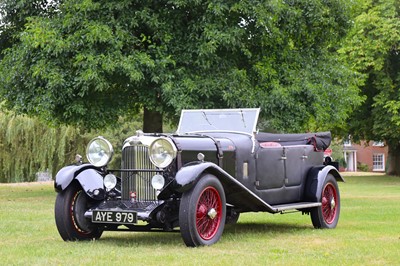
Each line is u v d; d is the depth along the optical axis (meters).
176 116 18.20
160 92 17.95
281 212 10.17
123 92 18.69
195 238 7.76
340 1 20.36
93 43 17.02
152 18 17.58
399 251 7.43
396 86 32.78
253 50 19.42
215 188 8.05
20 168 31.56
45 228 10.08
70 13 17.75
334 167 10.84
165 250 7.55
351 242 8.30
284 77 19.17
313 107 19.00
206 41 17.78
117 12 17.86
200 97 17.83
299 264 6.46
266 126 18.50
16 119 31.05
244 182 9.17
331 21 20.09
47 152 31.12
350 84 22.28
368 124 34.97
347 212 13.29
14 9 19.17
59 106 17.88
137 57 16.98
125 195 8.24
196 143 8.52
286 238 8.81
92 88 17.78
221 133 9.65
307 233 9.48
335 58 21.23
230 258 6.86
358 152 58.22
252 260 6.71
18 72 17.73
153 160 7.89
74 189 8.48
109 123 18.75
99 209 8.04
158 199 7.99
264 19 17.94
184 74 17.66
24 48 17.45
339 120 21.19
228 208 9.19
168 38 17.62
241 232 9.66
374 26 32.06
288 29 19.20
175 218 8.23
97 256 7.04
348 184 28.92
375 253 7.27
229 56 18.59
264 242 8.32
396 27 31.56
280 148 9.95
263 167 9.56
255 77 19.12
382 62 31.89
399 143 36.72
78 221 8.46
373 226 10.49
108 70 16.56
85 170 8.52
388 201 17.08
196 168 7.76
